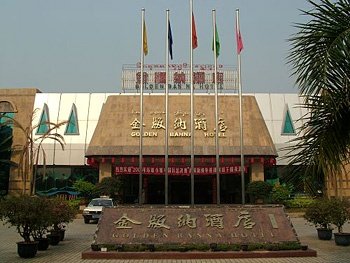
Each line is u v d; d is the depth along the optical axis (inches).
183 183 1489.9
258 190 1211.2
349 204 619.2
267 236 514.0
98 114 1557.6
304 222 1042.7
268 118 1529.3
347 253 519.5
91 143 1317.7
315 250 510.0
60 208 612.1
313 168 255.4
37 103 1563.7
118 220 528.7
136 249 490.9
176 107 1370.6
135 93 1445.6
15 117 1546.5
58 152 1494.8
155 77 1443.2
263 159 1285.7
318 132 257.6
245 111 1379.2
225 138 1316.4
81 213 1213.1
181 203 1477.6
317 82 237.9
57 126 1378.0
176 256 478.3
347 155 262.1
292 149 266.2
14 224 494.3
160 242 505.7
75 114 1547.7
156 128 1333.7
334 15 240.5
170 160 1289.4
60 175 1508.4
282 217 536.7
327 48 237.6
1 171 1476.4
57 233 621.6
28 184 1456.7
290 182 266.4
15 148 1492.4
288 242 506.3
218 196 789.2
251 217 534.0
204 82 1438.2
